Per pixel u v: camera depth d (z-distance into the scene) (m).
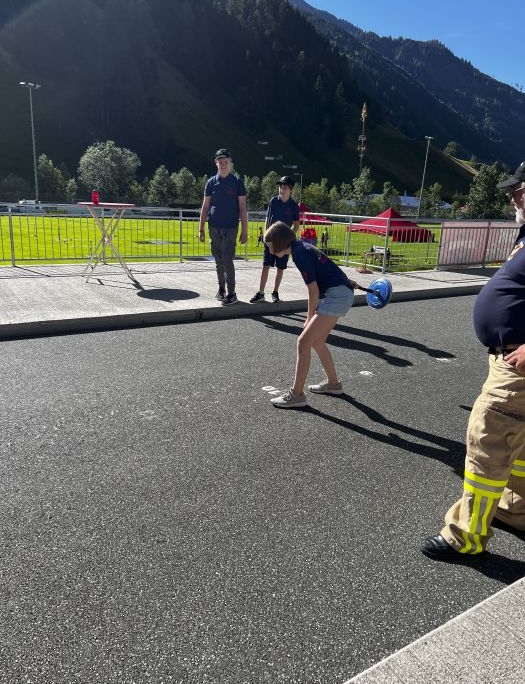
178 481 3.27
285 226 4.39
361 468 3.53
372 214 84.50
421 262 13.38
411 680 1.83
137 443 3.75
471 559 2.66
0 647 2.03
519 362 2.38
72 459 3.49
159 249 15.39
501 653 1.94
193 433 3.94
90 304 7.43
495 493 2.55
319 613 2.25
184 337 6.51
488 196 89.56
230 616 2.21
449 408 4.64
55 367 5.27
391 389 5.06
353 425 4.21
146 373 5.18
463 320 8.09
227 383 4.99
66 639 2.07
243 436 3.93
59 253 13.07
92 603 2.26
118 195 86.69
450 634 2.02
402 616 2.25
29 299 7.62
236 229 7.60
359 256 14.72
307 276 4.33
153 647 2.05
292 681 1.92
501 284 2.55
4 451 3.56
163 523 2.84
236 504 3.04
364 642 2.11
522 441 2.53
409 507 3.09
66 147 116.38
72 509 2.94
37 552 2.58
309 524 2.88
